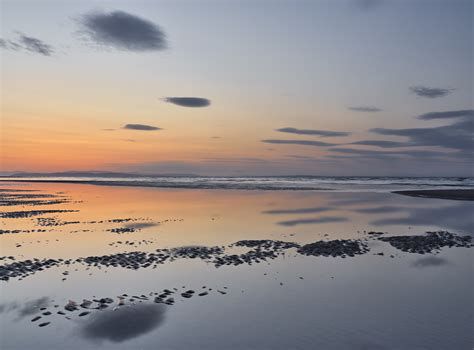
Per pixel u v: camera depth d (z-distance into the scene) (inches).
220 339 287.9
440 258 528.7
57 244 623.2
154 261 512.1
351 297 376.2
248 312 338.6
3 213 1043.3
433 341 281.3
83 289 398.9
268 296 379.6
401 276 445.4
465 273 456.8
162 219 920.9
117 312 338.0
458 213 1023.6
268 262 510.3
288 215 994.1
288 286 410.3
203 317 328.2
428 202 1341.0
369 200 1434.5
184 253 559.5
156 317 327.9
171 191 2081.7
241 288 404.5
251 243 632.4
